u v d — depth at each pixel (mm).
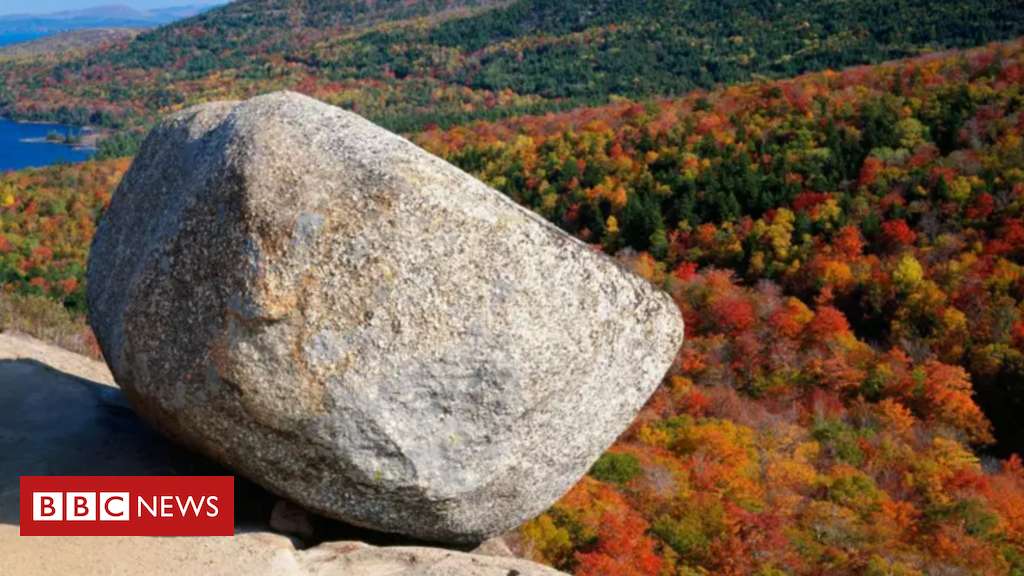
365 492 4414
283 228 4043
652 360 4879
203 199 4312
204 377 4219
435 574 4273
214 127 4945
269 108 4570
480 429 4340
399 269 4086
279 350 4055
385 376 4109
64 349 8430
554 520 16500
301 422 4160
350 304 4059
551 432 4582
